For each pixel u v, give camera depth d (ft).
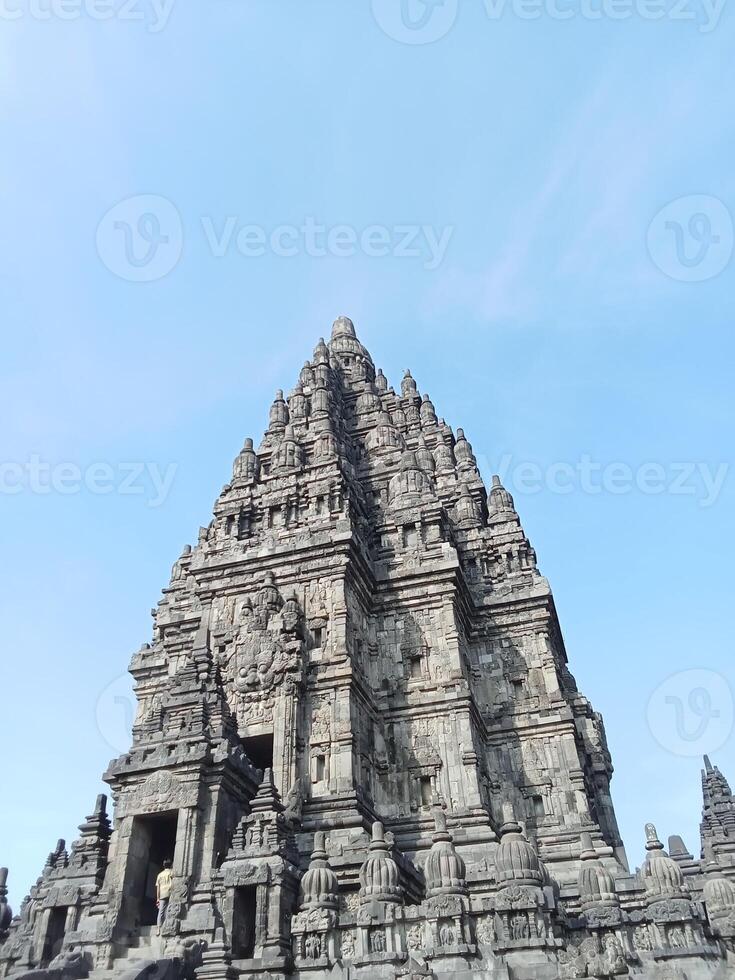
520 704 147.95
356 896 94.73
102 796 110.32
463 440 207.10
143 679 155.33
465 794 125.80
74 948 88.02
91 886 98.22
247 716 126.82
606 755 171.83
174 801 96.53
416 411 211.41
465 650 149.89
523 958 64.49
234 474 170.09
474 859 113.19
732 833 138.00
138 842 97.71
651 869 74.49
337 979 68.90
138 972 72.33
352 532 142.82
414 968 64.54
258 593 139.13
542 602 158.40
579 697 170.19
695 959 64.90
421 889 106.22
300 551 143.13
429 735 133.90
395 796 128.77
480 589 164.96
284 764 118.62
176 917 85.61
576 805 132.77
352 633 137.08
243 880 83.41
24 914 103.86
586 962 62.44
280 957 74.69
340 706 125.08
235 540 153.89
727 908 72.79
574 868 121.49
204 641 122.52
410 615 147.74
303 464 167.43
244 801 104.06
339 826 111.45
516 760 141.18
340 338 234.58
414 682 139.85
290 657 128.36
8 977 78.23
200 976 74.33
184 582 173.88
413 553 154.51
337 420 188.85
